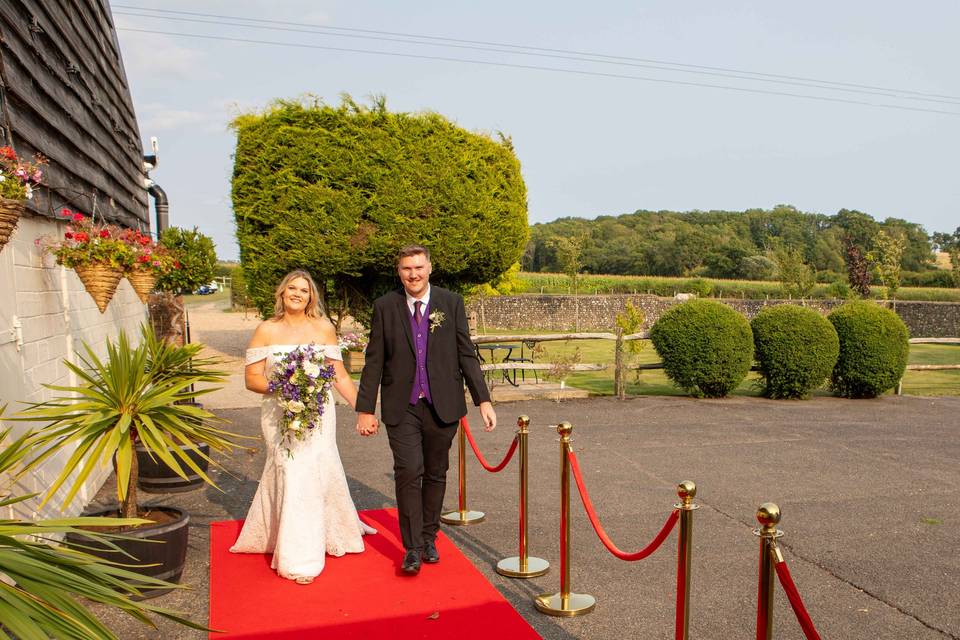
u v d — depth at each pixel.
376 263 13.92
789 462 8.09
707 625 4.13
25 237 5.23
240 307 40.78
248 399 11.98
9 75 4.95
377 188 13.32
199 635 3.92
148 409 4.30
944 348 24.95
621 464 7.95
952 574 4.94
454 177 13.65
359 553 5.16
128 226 10.49
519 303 34.31
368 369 4.89
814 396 13.02
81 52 7.77
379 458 8.20
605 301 35.56
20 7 5.43
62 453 5.62
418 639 3.85
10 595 2.08
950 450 8.73
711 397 12.59
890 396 13.12
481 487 7.07
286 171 13.16
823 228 92.25
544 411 11.23
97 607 4.28
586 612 4.27
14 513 4.46
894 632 4.08
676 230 89.25
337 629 3.96
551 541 5.54
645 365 12.98
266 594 4.43
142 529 4.32
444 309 4.92
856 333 12.56
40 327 5.48
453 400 4.86
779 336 12.30
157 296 14.15
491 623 4.06
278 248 13.41
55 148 6.15
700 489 6.99
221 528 5.73
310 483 4.75
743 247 77.56
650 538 5.62
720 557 5.22
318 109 13.26
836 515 6.23
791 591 2.51
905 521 6.08
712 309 12.26
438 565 4.93
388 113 13.41
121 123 10.58
